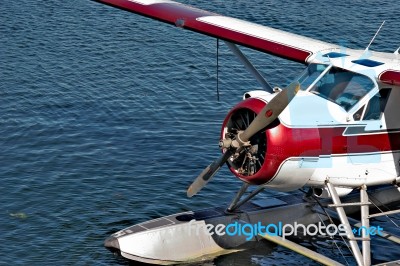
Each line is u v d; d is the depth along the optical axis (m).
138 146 45.97
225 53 61.75
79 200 39.41
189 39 64.56
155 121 49.62
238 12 71.00
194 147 46.09
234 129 30.69
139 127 48.66
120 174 42.41
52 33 64.44
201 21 37.34
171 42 63.78
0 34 63.47
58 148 45.31
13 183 40.88
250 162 30.42
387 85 32.06
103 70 57.78
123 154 44.84
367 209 32.72
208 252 34.94
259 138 30.23
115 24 67.31
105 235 36.25
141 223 35.00
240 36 36.06
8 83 54.56
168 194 40.41
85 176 42.00
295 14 70.88
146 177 42.16
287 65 59.72
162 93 54.16
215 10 71.25
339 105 31.42
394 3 75.31
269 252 35.59
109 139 46.78
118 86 55.03
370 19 70.44
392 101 32.31
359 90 31.70
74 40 63.25
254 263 34.69
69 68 57.81
